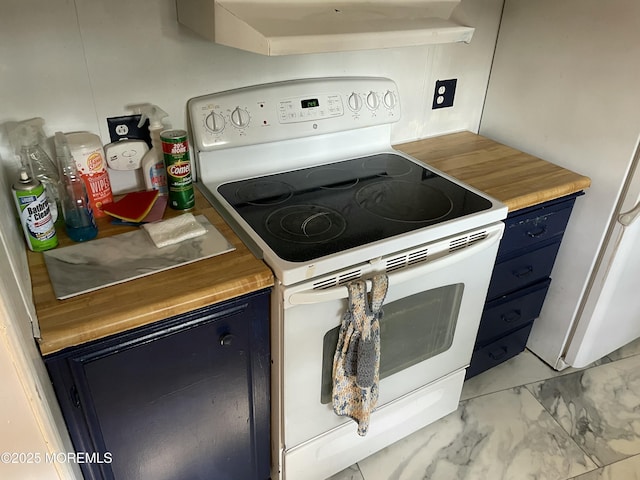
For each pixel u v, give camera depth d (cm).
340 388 120
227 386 113
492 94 178
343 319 112
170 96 124
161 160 122
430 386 150
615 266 156
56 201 113
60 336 83
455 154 164
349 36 101
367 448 149
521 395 179
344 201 129
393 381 139
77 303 90
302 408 123
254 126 131
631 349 201
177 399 107
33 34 103
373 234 113
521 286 165
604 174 148
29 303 82
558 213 151
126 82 117
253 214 120
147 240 109
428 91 167
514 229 143
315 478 143
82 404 95
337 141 152
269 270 102
